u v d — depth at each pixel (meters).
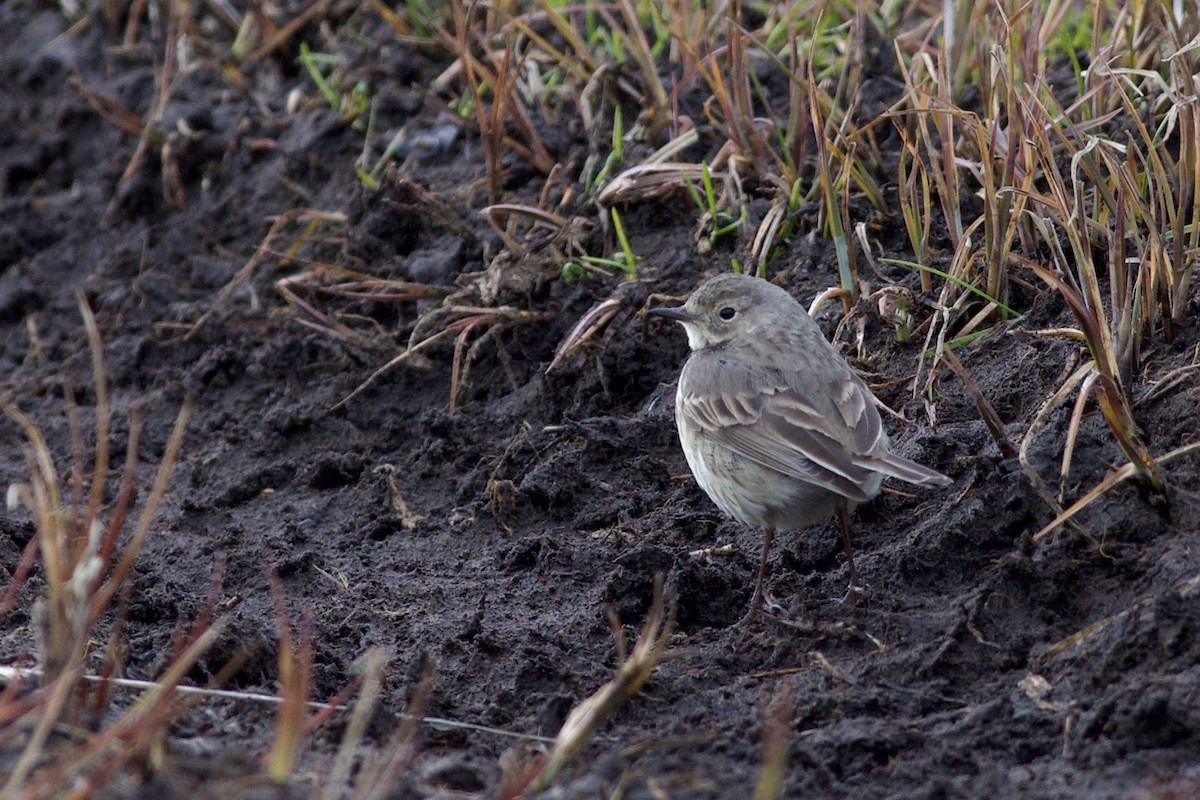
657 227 14.16
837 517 10.60
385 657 9.91
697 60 13.95
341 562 11.59
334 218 15.48
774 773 7.13
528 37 16.64
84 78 18.56
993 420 10.22
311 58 17.48
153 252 16.25
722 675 9.37
